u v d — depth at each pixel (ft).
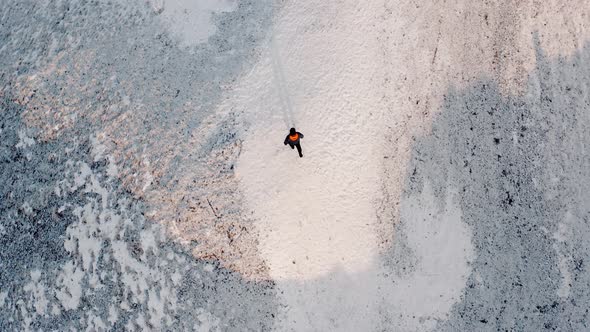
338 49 37.19
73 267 35.14
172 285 33.78
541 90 37.27
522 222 35.17
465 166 35.76
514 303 33.96
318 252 33.96
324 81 36.37
